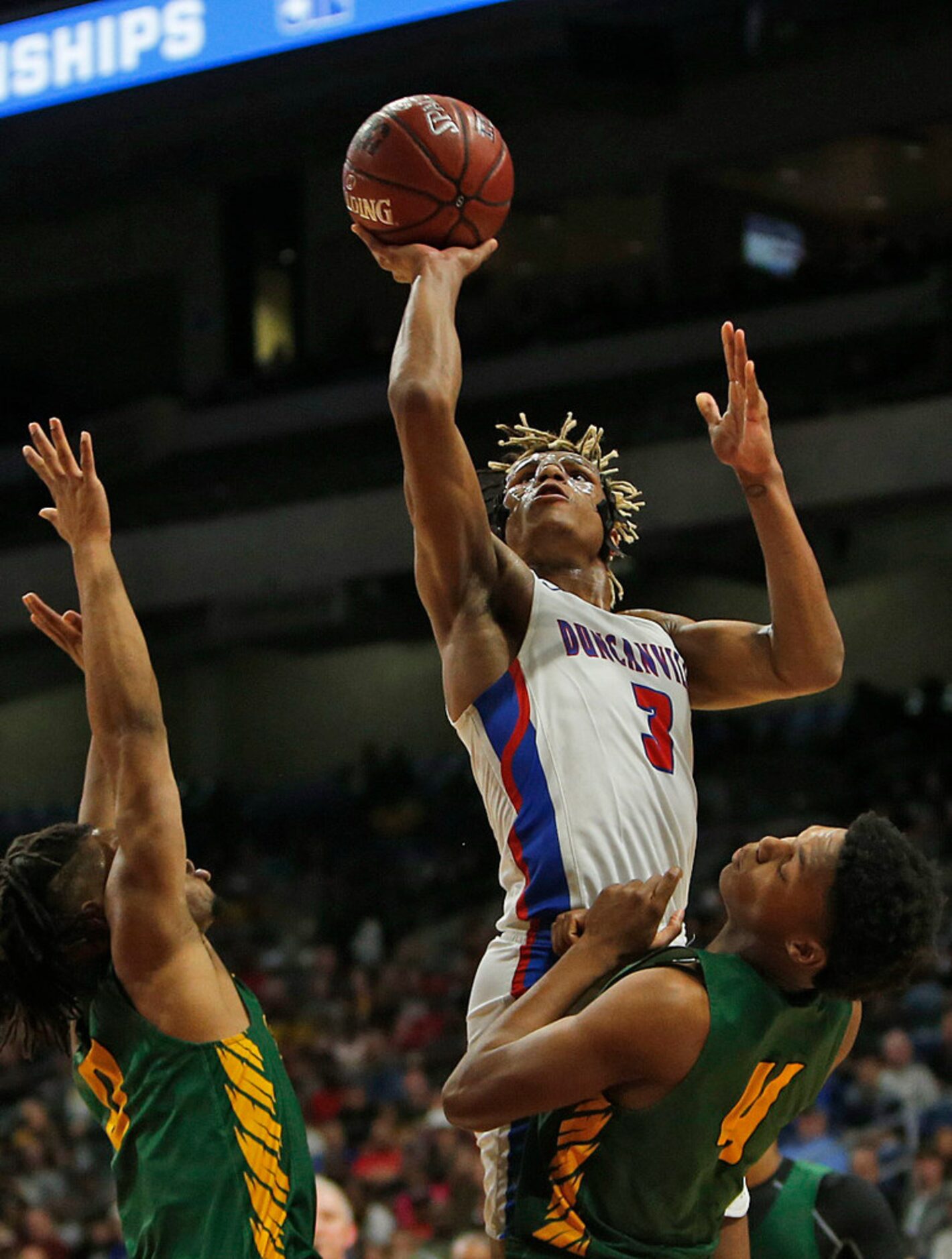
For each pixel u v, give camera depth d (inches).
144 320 884.6
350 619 717.9
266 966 598.2
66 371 946.7
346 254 811.4
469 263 105.7
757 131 698.2
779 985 86.6
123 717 91.4
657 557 659.4
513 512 110.0
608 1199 86.4
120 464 791.7
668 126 719.1
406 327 99.0
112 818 103.0
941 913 85.4
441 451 94.6
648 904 86.0
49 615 110.2
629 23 571.5
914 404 616.1
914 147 726.5
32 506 799.7
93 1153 435.8
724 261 774.5
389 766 768.9
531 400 718.5
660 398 697.0
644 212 776.3
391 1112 406.6
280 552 730.2
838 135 680.4
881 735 666.8
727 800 656.4
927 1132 327.9
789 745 693.3
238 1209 85.3
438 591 97.8
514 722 95.3
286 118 619.5
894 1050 348.8
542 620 98.0
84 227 846.5
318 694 877.8
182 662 801.6
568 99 617.6
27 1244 368.8
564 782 93.9
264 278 830.5
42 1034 90.4
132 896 87.4
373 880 681.6
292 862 721.0
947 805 585.3
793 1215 121.6
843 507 629.9
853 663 786.2
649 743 97.3
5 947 88.9
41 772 893.2
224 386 783.7
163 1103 86.5
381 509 709.9
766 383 684.7
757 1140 89.2
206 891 94.5
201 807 772.6
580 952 86.0
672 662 103.4
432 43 474.9
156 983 87.1
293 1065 458.6
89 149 637.9
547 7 467.8
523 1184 87.4
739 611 762.2
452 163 105.5
